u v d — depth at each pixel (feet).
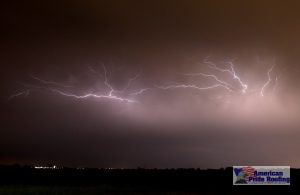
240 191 89.45
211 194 81.05
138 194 78.33
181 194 79.71
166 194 78.95
